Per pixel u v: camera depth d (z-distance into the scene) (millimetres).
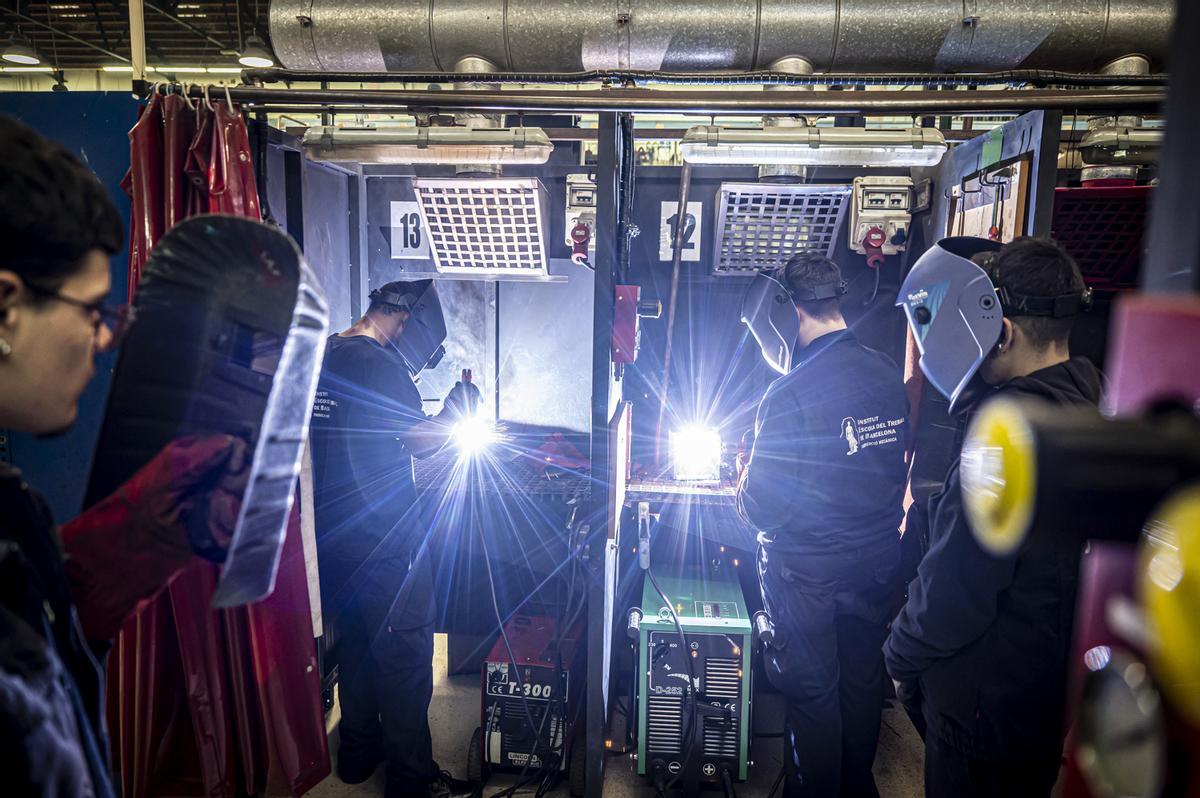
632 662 2586
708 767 2236
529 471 2781
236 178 1980
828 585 1998
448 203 2672
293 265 770
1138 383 286
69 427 739
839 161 2088
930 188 2592
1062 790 304
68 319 672
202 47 7039
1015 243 1402
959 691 1422
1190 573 212
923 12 2178
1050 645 1316
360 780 2346
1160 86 1866
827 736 2035
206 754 2064
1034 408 273
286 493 814
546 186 2885
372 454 2111
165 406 787
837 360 1997
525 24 2242
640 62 2303
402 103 1894
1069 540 249
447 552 2715
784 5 2201
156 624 2037
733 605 2379
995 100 1770
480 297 3016
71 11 6203
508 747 2305
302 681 2129
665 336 2908
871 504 1991
